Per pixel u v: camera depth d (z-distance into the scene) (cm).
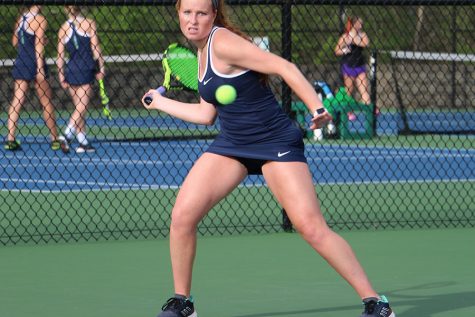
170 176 2534
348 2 1748
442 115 4588
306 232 1039
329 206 2073
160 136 3516
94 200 2125
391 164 2834
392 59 4081
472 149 3275
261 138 1040
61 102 3897
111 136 3616
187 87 1147
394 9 4597
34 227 1812
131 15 4050
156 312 1187
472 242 1669
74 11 2888
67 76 2947
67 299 1255
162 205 2056
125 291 1301
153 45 4125
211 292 1295
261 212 1992
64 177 2517
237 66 1009
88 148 3069
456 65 4794
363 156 3027
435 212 2003
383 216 1944
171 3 1677
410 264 1484
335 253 1040
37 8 2873
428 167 2764
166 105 1112
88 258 1527
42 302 1238
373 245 1644
